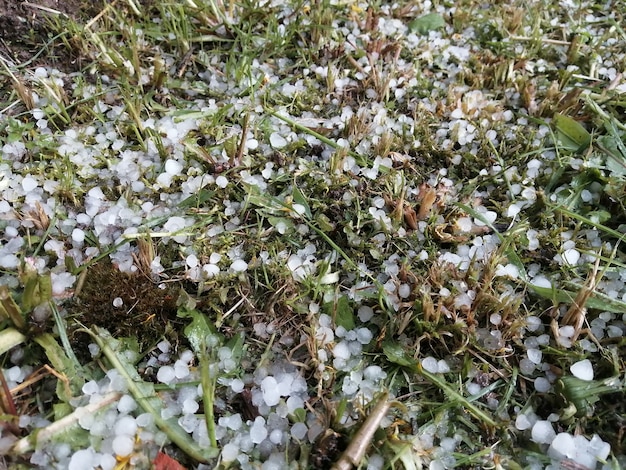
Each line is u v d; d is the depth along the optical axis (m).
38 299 0.24
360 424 0.22
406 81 0.36
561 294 0.26
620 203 0.29
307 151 0.33
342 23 0.40
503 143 0.33
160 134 0.32
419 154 0.33
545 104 0.34
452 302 0.26
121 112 0.33
